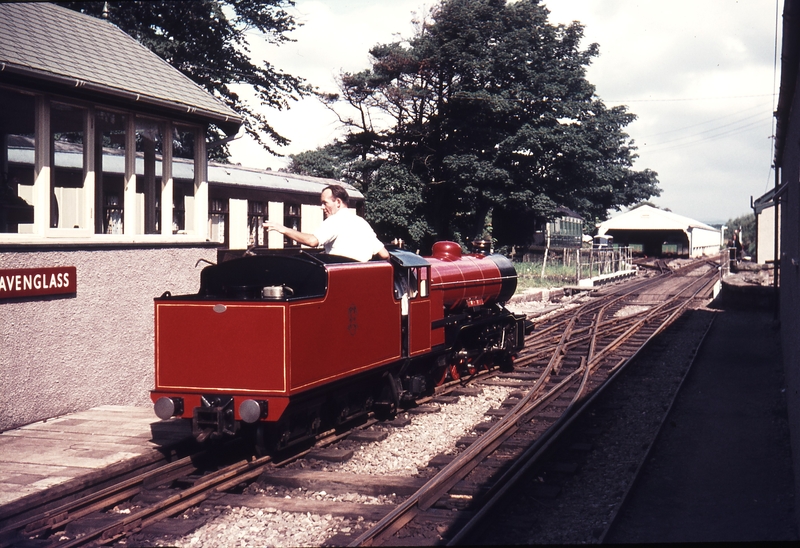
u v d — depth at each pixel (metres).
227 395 6.69
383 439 8.05
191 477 6.43
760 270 31.83
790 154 10.91
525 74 39.69
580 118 41.84
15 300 7.37
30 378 7.55
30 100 7.80
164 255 9.34
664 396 10.53
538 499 6.23
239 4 19.94
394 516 5.37
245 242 17.31
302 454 7.26
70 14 9.64
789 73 8.60
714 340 16.44
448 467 6.55
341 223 8.08
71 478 5.70
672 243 77.88
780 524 5.69
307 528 5.46
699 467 7.24
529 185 41.41
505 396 10.57
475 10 39.50
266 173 18.98
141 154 9.20
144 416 7.91
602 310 22.31
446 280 10.66
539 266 36.97
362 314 7.92
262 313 6.57
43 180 7.74
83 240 8.19
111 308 8.57
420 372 10.10
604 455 7.60
